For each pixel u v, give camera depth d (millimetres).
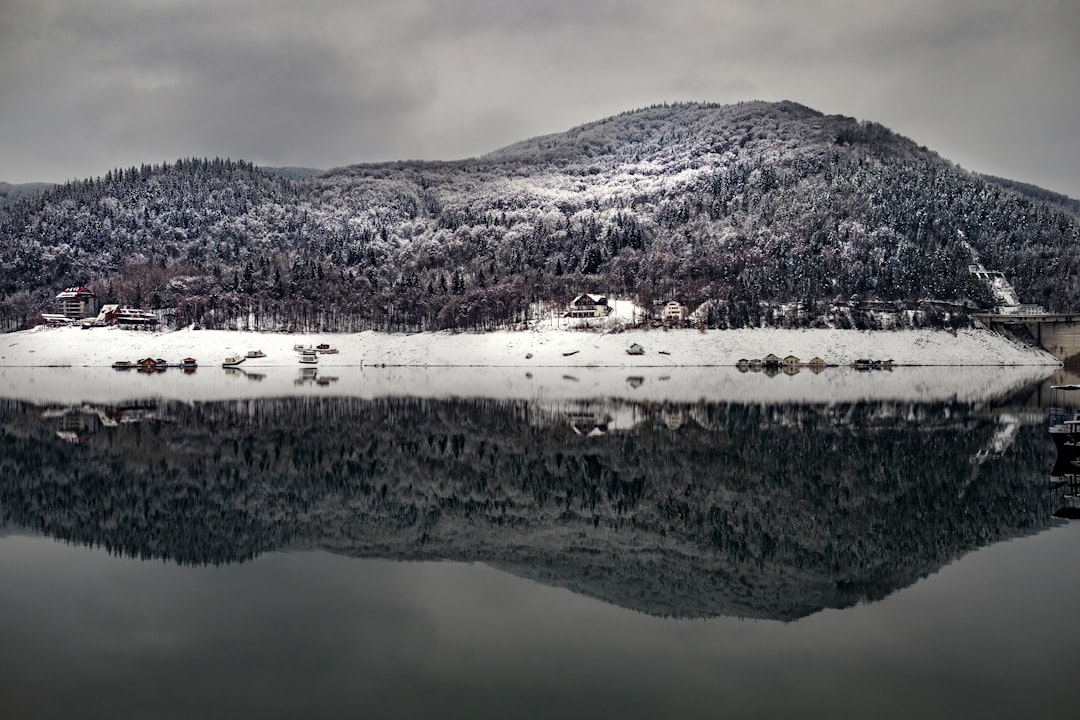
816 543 42344
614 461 67312
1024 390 135250
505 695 25609
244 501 52750
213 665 27734
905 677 26938
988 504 51250
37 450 72625
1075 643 29453
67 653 28734
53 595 34594
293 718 24234
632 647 29188
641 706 24891
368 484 58312
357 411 105188
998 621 31516
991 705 25109
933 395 125750
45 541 43156
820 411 103062
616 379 163875
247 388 142500
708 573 37625
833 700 25328
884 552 40625
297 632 30531
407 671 27250
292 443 77625
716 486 57250
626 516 48469
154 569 38219
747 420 94000
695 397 123375
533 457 69625
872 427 87500
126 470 63531
